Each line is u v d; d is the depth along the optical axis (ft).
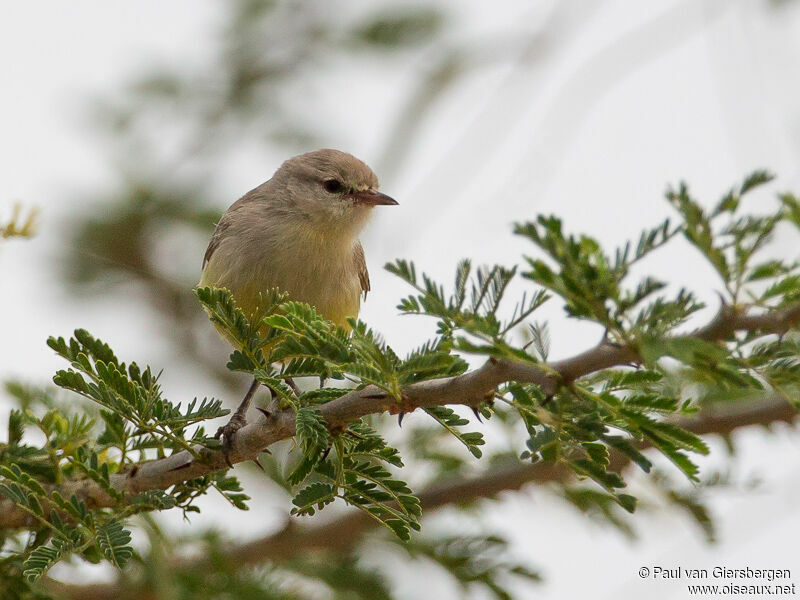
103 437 26.14
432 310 20.63
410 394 21.81
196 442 25.62
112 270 48.42
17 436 27.89
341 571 34.73
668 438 19.63
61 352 24.36
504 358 19.43
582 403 20.65
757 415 32.65
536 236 18.33
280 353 22.84
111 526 23.91
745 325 17.71
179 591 32.22
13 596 26.89
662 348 17.48
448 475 36.45
